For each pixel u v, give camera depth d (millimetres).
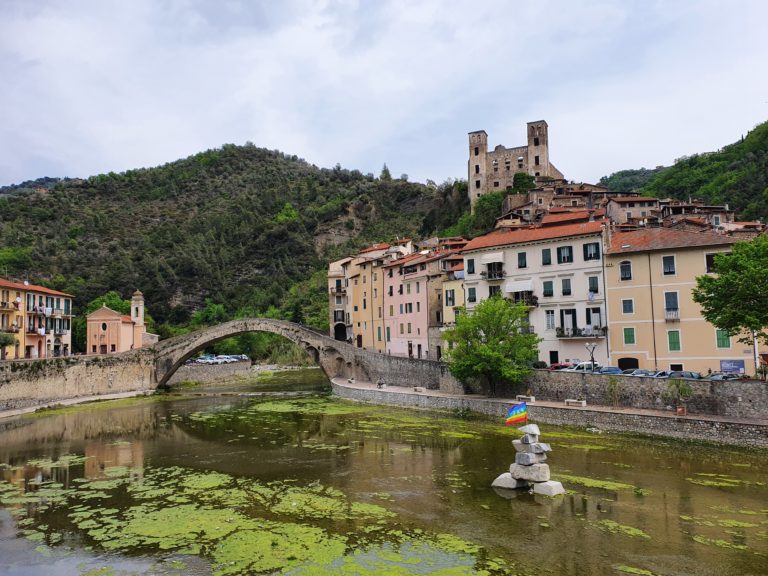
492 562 24094
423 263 84812
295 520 30000
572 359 65062
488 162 158375
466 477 37625
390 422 59375
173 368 97562
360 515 30547
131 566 24609
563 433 49094
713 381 45625
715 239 58344
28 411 73125
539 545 25844
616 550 25141
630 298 61719
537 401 57250
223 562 24734
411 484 36375
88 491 36219
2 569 24609
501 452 44469
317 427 58469
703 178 156500
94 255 186500
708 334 57281
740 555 24438
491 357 58188
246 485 37156
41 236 186000
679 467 38062
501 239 73125
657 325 60000
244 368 130500
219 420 65438
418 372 76938
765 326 45406
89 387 86312
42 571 24328
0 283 86250
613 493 33094
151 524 29781
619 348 62094
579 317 64750
